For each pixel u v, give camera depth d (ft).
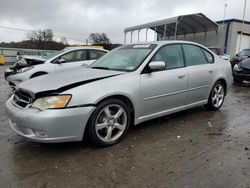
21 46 150.20
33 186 8.61
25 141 12.30
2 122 15.11
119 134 12.16
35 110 10.36
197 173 9.34
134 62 13.64
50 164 10.10
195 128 14.25
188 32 86.22
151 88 13.07
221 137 12.90
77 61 26.91
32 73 24.11
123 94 11.90
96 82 11.51
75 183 8.79
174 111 14.78
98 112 11.16
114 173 9.41
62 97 10.36
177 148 11.55
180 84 14.58
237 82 31.07
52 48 166.40
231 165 9.92
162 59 14.12
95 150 11.34
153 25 70.90
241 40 77.46
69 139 10.53
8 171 9.55
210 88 16.98
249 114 17.22
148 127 14.37
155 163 10.15
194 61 16.10
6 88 28.30
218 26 76.23
